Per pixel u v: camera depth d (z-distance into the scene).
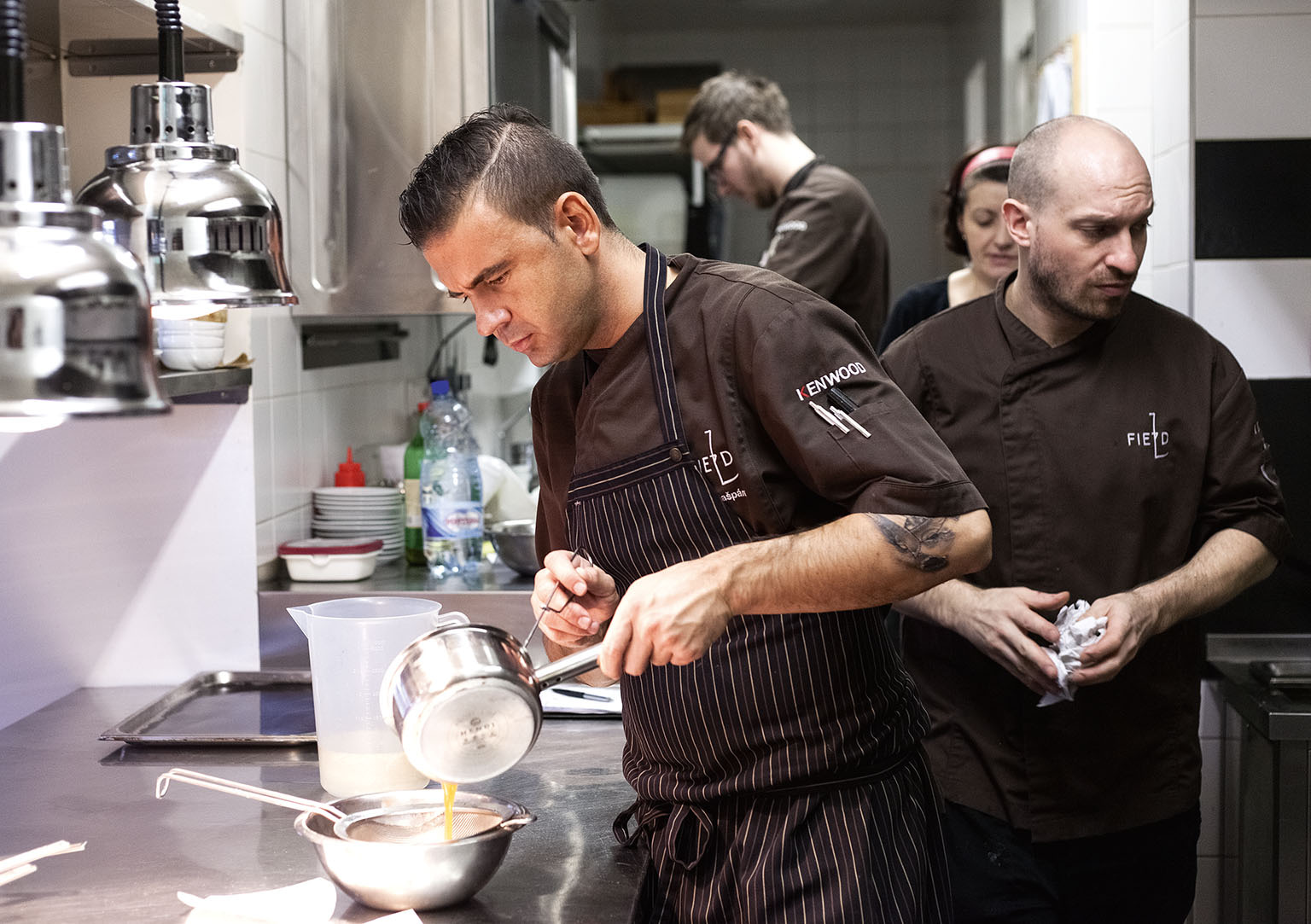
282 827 1.51
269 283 1.39
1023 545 1.90
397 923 1.21
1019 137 4.06
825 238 3.20
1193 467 1.88
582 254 1.36
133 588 2.27
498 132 1.32
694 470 1.40
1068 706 1.88
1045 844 1.91
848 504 1.33
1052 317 1.88
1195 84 2.44
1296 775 2.14
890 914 1.36
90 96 2.21
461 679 1.14
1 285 0.87
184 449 2.25
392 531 2.62
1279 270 2.46
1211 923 2.53
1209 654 2.48
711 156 3.39
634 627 1.20
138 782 1.68
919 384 1.97
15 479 2.12
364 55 2.46
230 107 2.25
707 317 1.39
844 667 1.40
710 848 1.40
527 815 1.31
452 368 3.50
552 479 1.62
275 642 2.29
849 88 5.34
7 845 1.46
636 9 5.07
